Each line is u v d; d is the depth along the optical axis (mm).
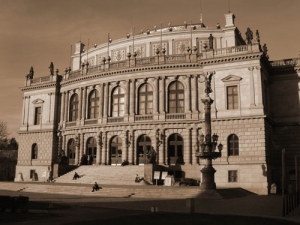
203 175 42094
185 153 60625
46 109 77562
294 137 59906
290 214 30141
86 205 34594
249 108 54594
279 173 59438
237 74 56406
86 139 69500
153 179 54375
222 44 76812
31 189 51219
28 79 81562
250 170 52719
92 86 70750
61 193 47344
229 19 78000
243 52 56062
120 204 35312
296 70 61531
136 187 45844
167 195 41625
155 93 64062
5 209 28484
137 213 29016
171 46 79000
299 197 38812
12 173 98812
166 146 61906
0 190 52875
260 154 52688
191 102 62219
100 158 66500
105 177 57062
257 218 26781
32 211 28953
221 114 56375
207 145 41938
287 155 59656
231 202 37406
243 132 54406
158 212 29656
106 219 24734
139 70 65562
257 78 55031
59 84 77688
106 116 67188
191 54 63594
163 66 63812
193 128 61094
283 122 60938
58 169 63531
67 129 72812
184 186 49531
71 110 75000
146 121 63031
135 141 63844
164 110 63062
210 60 58062
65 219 24828
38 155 76375
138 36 81750
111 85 68500
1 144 111688
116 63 68625
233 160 54094
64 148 73500
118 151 65625
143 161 63062
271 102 62375
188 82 62750
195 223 23297
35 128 78250
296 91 61250
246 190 52031
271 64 63906
